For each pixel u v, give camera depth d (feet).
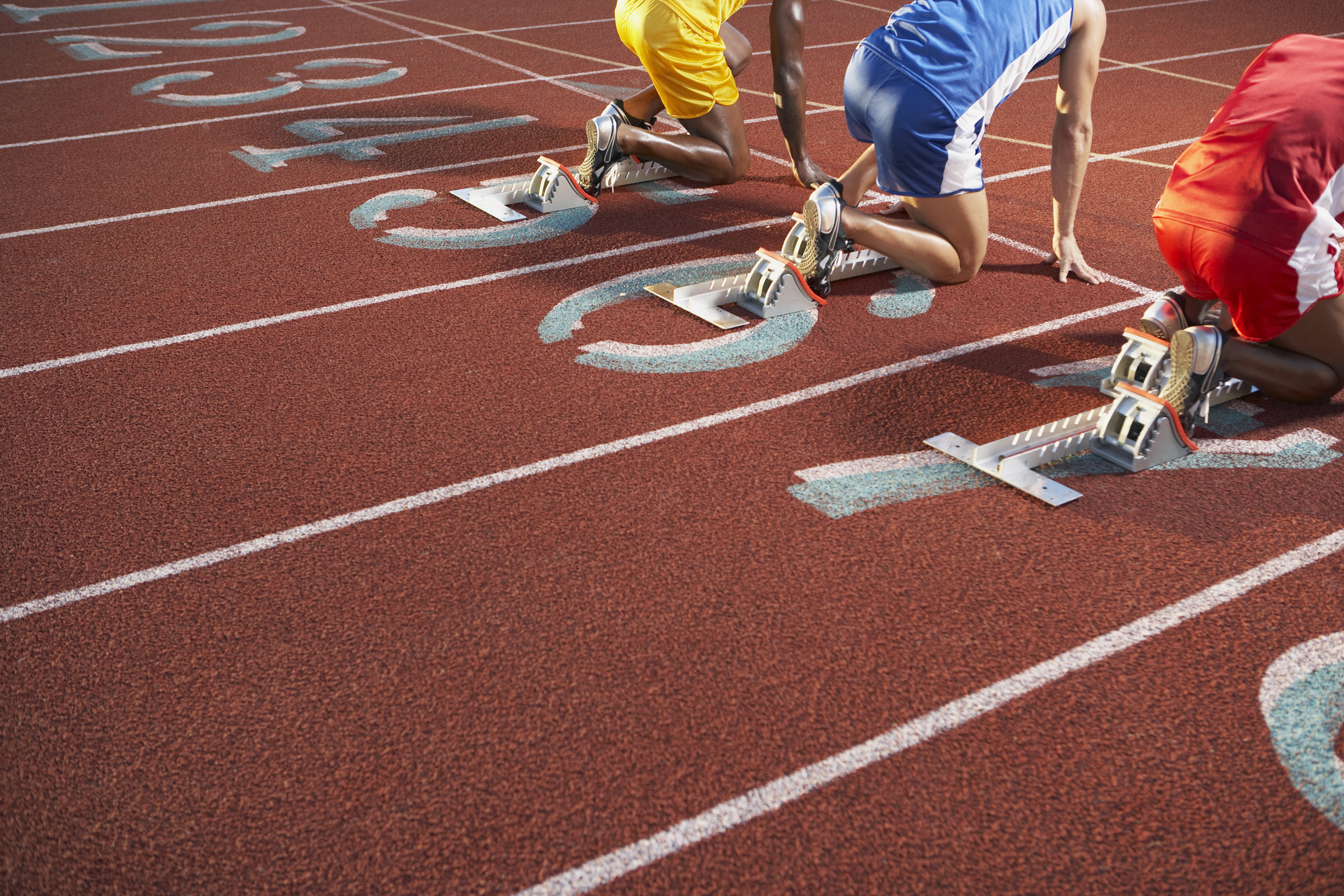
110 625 9.16
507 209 19.30
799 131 18.94
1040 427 11.76
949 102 13.57
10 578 9.71
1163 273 16.62
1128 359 12.50
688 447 11.81
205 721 8.16
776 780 7.66
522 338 14.42
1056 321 14.94
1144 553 10.07
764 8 41.22
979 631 9.07
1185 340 11.28
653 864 7.04
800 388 13.10
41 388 13.05
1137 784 7.62
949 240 15.17
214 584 9.64
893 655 8.80
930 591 9.54
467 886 6.89
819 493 10.97
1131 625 9.15
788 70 18.12
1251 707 8.28
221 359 13.82
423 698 8.38
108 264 16.96
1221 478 11.25
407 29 36.73
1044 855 7.08
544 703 8.33
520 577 9.71
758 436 12.04
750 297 15.38
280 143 23.65
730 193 20.42
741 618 9.21
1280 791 7.55
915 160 14.06
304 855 7.11
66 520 10.54
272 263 17.04
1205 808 7.42
